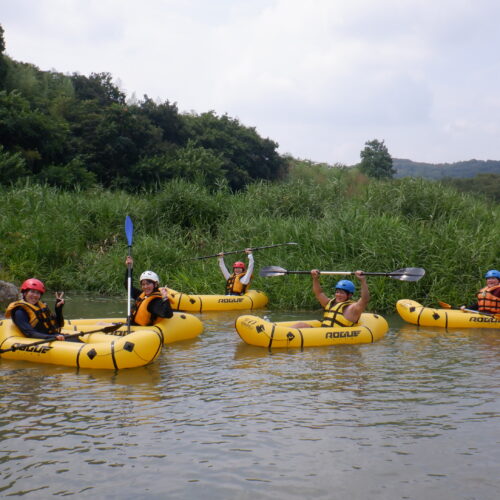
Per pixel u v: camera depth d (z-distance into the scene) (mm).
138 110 30969
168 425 4230
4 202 15773
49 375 5609
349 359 6418
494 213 13266
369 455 3719
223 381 5445
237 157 33500
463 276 10352
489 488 3281
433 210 13367
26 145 23234
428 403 4770
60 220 15094
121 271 13016
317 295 8016
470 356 6586
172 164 26734
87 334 6691
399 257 10719
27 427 4172
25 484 3316
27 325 6230
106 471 3484
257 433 4082
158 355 6500
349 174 20562
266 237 13438
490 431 4137
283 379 5523
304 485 3316
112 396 4926
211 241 15000
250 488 3283
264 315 9836
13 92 23359
